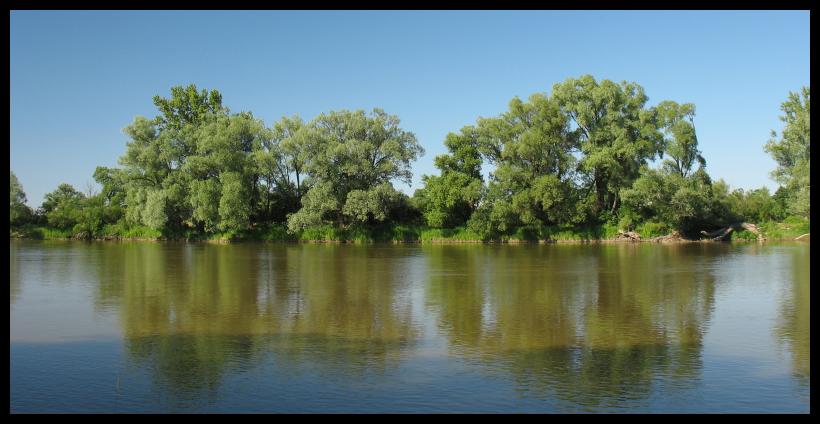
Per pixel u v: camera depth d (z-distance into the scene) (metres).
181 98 90.69
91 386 13.73
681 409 12.37
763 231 70.50
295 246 63.12
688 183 66.38
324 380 14.13
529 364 15.33
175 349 16.78
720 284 29.78
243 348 16.92
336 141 68.62
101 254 49.44
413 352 16.50
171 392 13.36
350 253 51.72
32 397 13.07
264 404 12.70
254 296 26.14
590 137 71.31
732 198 72.88
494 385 13.79
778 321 20.38
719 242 67.12
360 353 16.39
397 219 74.75
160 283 30.47
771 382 13.88
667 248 57.44
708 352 16.36
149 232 74.62
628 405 12.59
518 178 69.06
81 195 86.38
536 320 20.83
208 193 66.56
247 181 69.50
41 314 21.72
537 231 71.12
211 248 58.66
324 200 66.88
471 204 72.00
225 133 68.81
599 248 58.31
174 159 71.12
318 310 22.77
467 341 17.77
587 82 71.56
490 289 28.38
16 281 30.94
